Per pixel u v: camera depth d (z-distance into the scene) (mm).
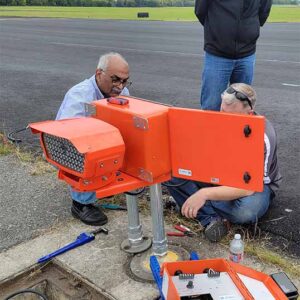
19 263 2588
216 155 1923
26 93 7277
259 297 1823
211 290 1853
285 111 5715
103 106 2133
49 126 1971
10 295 2352
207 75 4152
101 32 17094
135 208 2551
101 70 2920
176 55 10867
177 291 1808
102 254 2621
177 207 3090
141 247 2613
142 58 10500
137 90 7148
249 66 4164
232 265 2000
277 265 2482
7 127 5402
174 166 2076
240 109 2451
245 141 1823
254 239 2805
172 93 6926
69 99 2957
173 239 2752
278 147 4445
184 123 1960
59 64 10125
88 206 2992
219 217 2777
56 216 3109
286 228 2957
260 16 4184
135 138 2016
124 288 2336
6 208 3256
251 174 1860
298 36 14484
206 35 4074
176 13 31656
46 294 2525
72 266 2525
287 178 3734
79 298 2369
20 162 4148
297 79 7754
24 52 12195
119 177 2104
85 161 1816
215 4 3908
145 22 22375
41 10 37375
